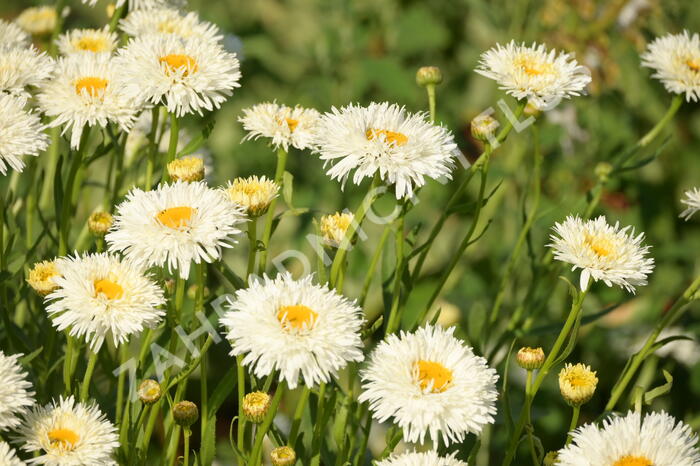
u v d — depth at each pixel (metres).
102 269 1.71
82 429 1.69
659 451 1.68
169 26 1.93
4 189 2.14
